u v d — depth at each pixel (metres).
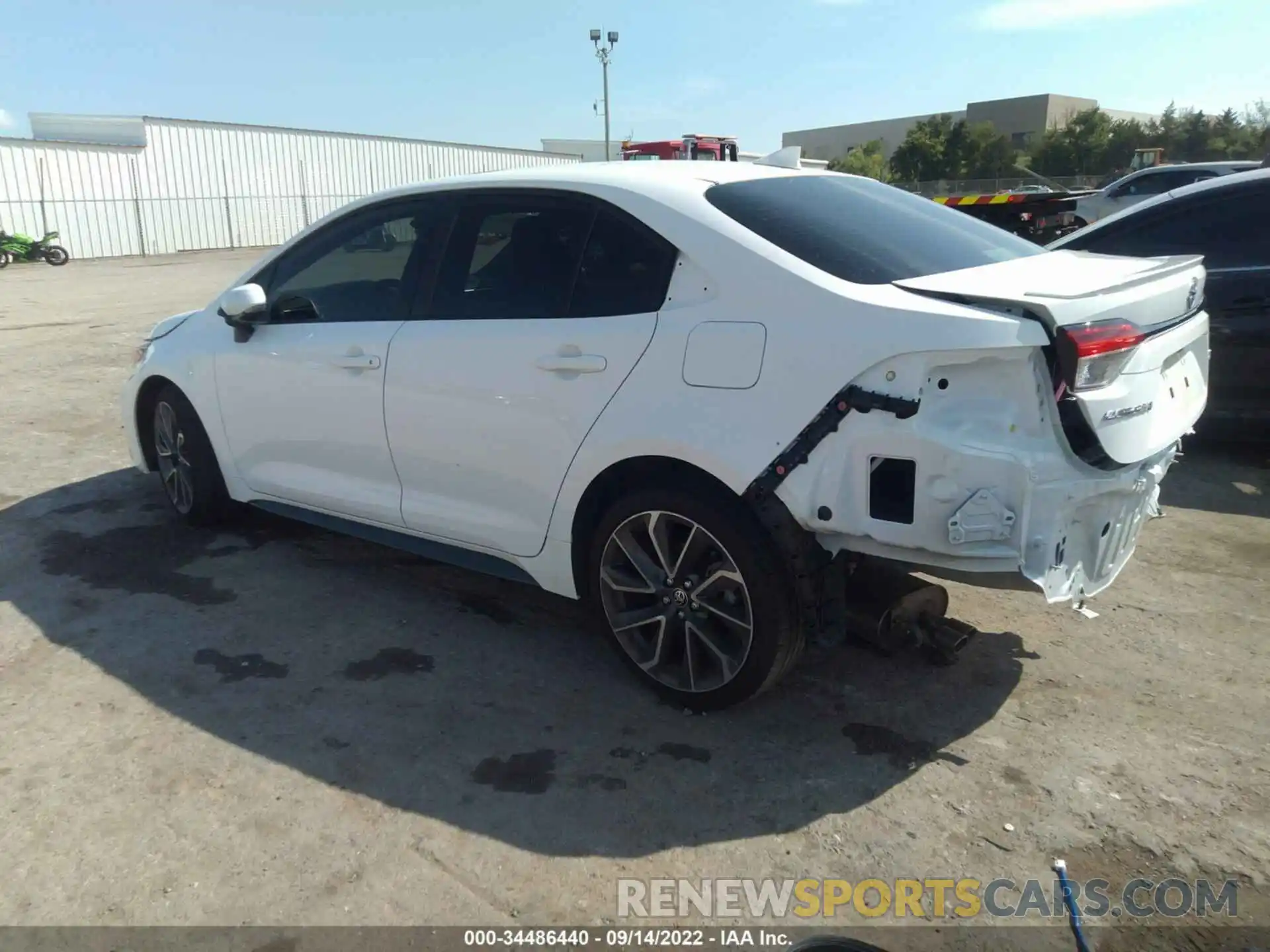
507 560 3.68
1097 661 3.63
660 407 3.05
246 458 4.55
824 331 2.78
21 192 29.69
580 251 3.38
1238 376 5.72
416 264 3.84
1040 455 2.69
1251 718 3.24
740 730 3.20
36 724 3.21
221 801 2.82
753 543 2.97
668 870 2.56
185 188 34.28
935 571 2.91
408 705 3.35
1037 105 79.62
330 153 38.50
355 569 4.52
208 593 4.23
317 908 2.42
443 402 3.63
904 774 2.96
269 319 4.31
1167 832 2.69
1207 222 5.89
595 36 31.42
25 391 8.34
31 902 2.43
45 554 4.66
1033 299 2.65
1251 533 4.86
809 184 3.56
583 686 3.48
